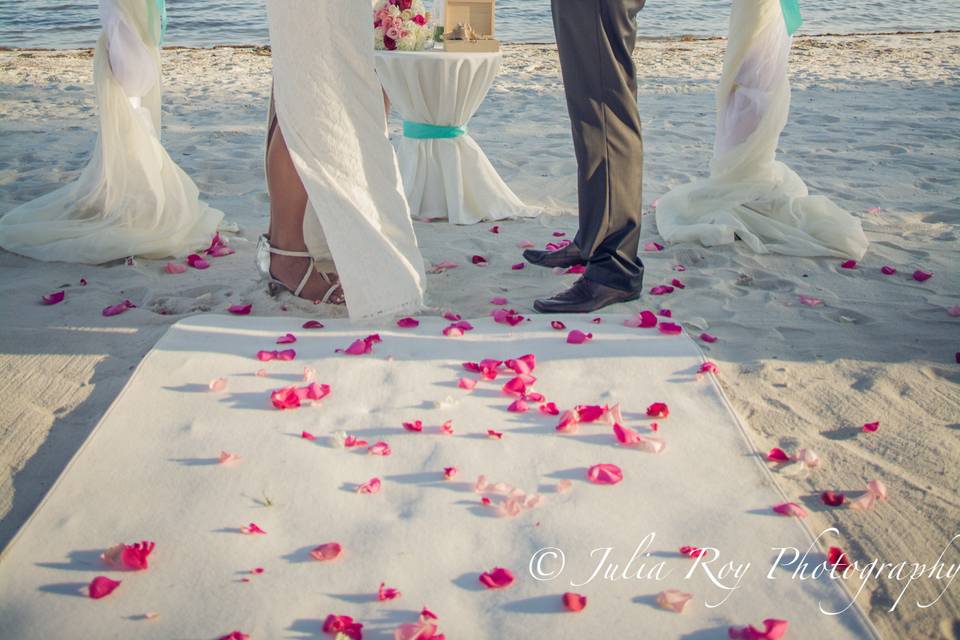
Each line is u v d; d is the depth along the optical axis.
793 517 1.87
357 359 2.60
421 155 4.00
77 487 1.94
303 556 1.74
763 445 2.18
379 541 1.79
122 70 3.25
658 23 14.45
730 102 3.80
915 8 17.41
